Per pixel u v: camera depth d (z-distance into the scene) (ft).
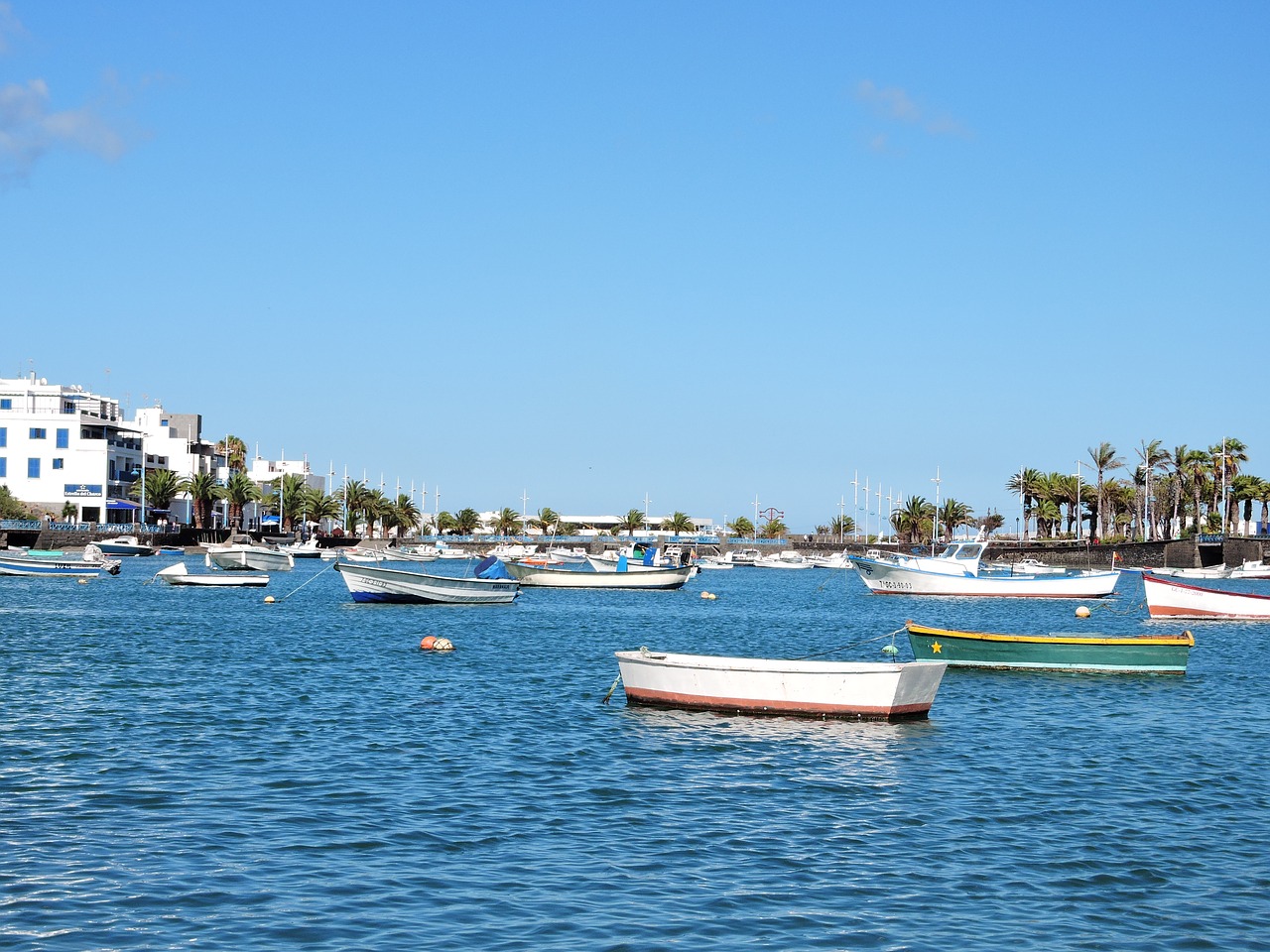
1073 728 109.50
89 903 56.59
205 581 342.44
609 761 90.74
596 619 243.19
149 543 567.59
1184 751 99.09
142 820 71.00
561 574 369.09
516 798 78.43
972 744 100.27
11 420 588.91
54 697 116.37
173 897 57.62
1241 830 73.51
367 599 260.42
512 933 53.93
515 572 370.53
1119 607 309.01
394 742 96.63
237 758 89.10
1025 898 60.18
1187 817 76.54
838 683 108.68
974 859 66.69
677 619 252.01
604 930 54.49
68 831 68.44
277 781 81.61
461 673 141.69
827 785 83.82
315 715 108.78
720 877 62.69
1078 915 57.82
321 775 83.71
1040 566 463.01
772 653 182.39
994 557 608.19
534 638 193.88
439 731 101.86
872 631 228.63
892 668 107.45
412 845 67.21
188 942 52.16
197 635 187.62
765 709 110.22
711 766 89.61
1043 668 147.64
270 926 54.13
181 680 130.31
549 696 122.62
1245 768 92.48
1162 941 54.75
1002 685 137.28
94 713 107.24
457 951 51.72
